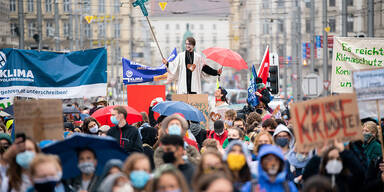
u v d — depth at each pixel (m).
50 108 12.85
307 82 46.88
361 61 22.41
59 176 10.79
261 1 108.69
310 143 12.24
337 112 12.25
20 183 11.70
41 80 21.28
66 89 21.44
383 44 22.38
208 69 23.00
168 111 18.70
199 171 10.84
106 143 12.68
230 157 11.20
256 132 17.34
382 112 15.44
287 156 14.31
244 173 11.40
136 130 16.75
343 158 12.18
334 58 22.80
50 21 101.81
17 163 11.74
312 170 12.47
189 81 22.36
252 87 23.95
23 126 12.95
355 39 22.59
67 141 12.16
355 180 12.13
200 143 19.67
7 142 14.31
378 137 16.88
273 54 35.97
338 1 98.94
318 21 101.12
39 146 12.84
